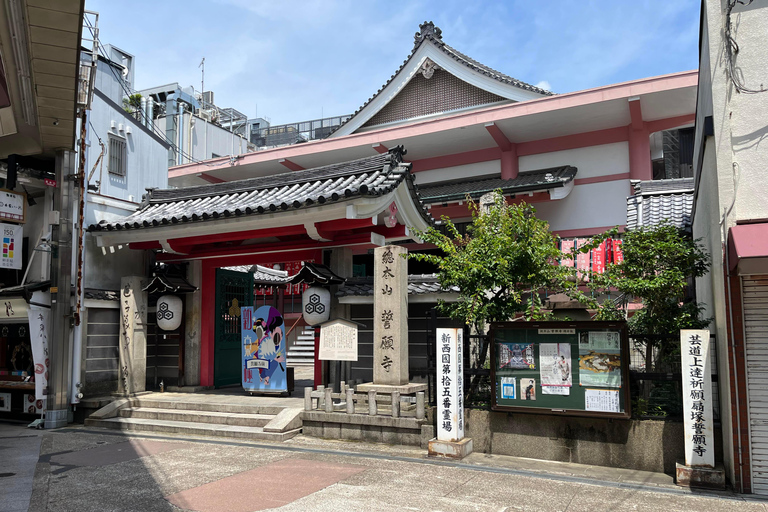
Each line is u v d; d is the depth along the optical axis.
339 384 11.81
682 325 7.91
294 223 11.59
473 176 21.69
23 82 9.23
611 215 19.14
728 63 6.96
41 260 12.86
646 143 18.75
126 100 26.98
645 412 7.93
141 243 13.61
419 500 6.34
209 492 6.72
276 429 9.61
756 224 6.44
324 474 7.44
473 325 9.87
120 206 14.30
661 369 8.22
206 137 32.88
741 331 6.60
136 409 11.77
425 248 21.30
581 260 15.28
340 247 12.54
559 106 18.00
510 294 9.13
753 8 6.95
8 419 12.68
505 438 8.48
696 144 9.95
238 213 11.52
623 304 10.19
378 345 10.46
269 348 12.32
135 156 19.06
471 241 9.21
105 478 7.45
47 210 12.88
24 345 12.72
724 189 6.82
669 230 8.36
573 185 19.67
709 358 6.95
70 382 11.99
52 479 7.47
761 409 6.53
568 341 8.12
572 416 8.02
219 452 8.84
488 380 9.06
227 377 14.15
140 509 6.16
